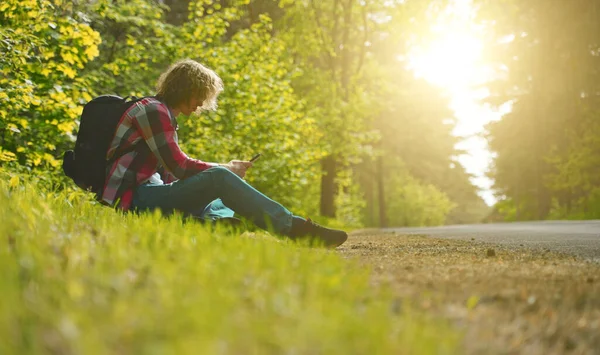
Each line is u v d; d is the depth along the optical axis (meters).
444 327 1.72
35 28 7.62
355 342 1.43
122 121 4.43
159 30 14.55
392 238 7.66
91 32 7.82
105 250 2.39
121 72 14.12
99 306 1.56
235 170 4.61
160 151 4.41
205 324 1.35
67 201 3.97
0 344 1.23
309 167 19.92
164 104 4.52
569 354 1.71
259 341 1.40
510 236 7.83
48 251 2.28
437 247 5.17
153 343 1.32
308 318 1.53
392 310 1.99
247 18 24.03
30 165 8.05
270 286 1.97
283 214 4.38
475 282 2.61
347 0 23.70
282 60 22.03
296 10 23.44
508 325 1.90
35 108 7.59
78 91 7.98
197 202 4.41
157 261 2.20
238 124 14.70
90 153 4.42
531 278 2.77
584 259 3.83
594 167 30.66
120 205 4.40
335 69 24.59
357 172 46.75
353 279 2.25
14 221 2.71
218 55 15.02
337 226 16.83
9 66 6.98
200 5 15.91
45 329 1.38
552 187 33.34
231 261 2.26
